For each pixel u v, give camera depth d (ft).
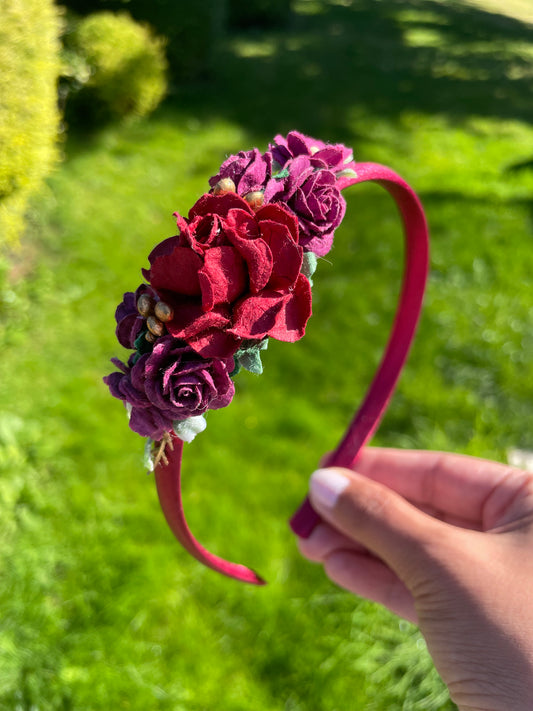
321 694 5.44
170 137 15.47
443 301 9.97
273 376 8.63
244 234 2.27
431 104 19.38
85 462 7.30
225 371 2.32
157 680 5.47
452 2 36.78
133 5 17.99
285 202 2.66
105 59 14.16
